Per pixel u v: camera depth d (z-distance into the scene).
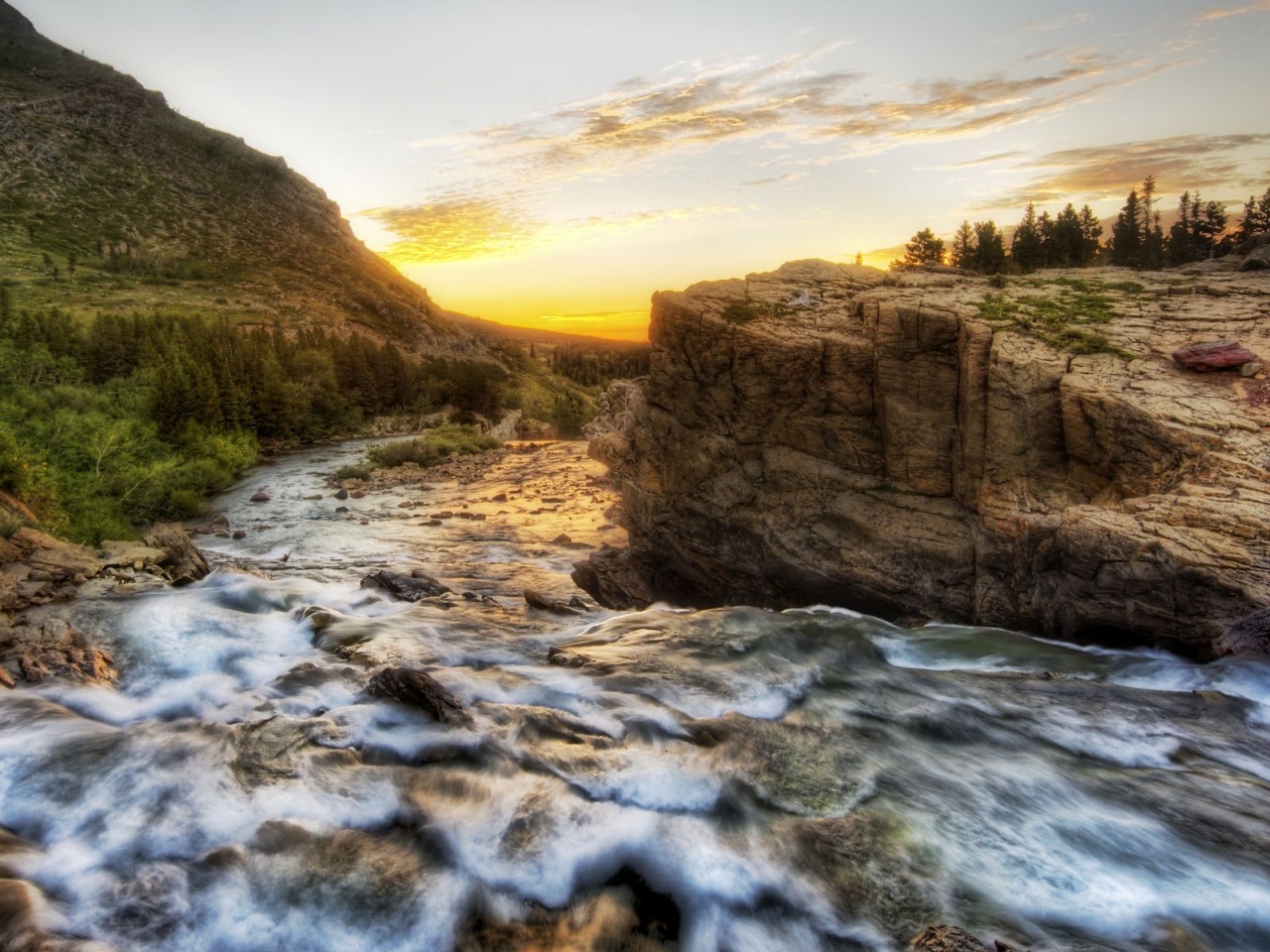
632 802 7.97
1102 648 12.62
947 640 13.95
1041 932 6.29
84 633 12.16
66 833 7.07
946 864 7.20
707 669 11.80
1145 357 15.67
